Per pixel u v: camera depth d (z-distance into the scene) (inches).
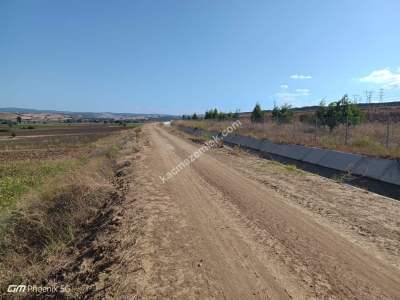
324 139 777.6
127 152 853.8
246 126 1348.4
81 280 200.8
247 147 999.6
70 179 416.5
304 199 343.0
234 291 168.2
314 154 657.0
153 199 345.4
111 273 191.3
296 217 282.7
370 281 176.4
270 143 880.9
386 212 296.2
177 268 192.7
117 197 368.8
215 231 253.0
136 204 323.3
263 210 305.6
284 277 181.6
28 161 843.4
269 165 590.2
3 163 813.2
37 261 263.9
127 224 269.0
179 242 231.0
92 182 411.5
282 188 395.5
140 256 206.1
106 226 279.7
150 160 658.2
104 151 868.0
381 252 211.6
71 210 342.3
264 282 176.6
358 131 844.6
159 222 271.9
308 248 219.0
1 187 498.3
